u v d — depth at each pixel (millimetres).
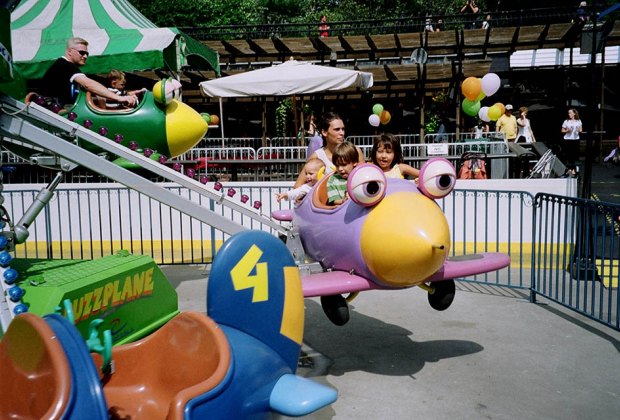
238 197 9062
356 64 15320
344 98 17328
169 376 2260
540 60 17781
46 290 2877
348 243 3459
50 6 9289
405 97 17578
